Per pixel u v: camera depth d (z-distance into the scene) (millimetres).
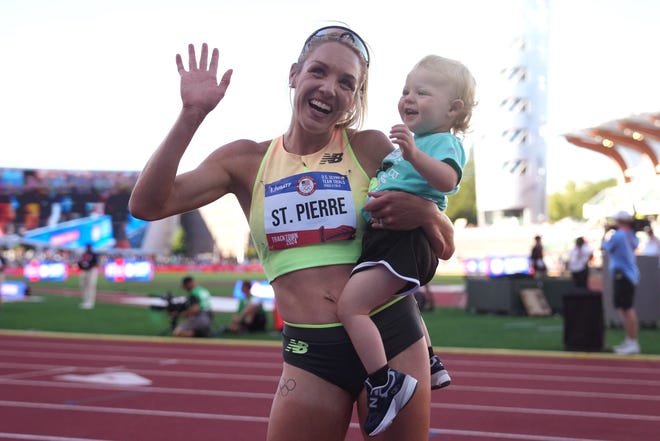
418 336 2646
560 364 10633
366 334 2492
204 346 13023
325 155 2740
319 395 2574
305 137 2734
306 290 2625
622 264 11383
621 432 6492
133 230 89688
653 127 48531
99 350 12383
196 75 2541
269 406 7633
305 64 2666
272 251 2707
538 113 58750
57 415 7184
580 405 7672
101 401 7875
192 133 2555
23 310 20344
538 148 58812
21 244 88125
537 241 19969
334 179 2699
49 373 9805
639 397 8125
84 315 18875
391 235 2586
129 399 7992
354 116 2844
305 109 2648
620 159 57750
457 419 7008
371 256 2588
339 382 2582
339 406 2596
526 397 8125
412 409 2545
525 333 14578
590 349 11711
